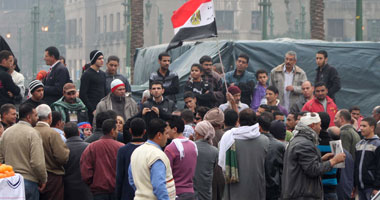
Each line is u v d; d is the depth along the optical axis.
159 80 14.15
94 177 10.25
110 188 10.21
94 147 10.27
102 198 10.25
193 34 13.65
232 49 17.20
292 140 10.09
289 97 15.55
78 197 10.97
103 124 10.35
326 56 15.52
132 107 13.22
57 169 10.89
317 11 27.84
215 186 10.92
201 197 10.06
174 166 9.32
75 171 10.97
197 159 10.10
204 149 10.16
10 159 10.36
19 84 13.84
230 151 10.41
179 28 13.73
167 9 78.38
